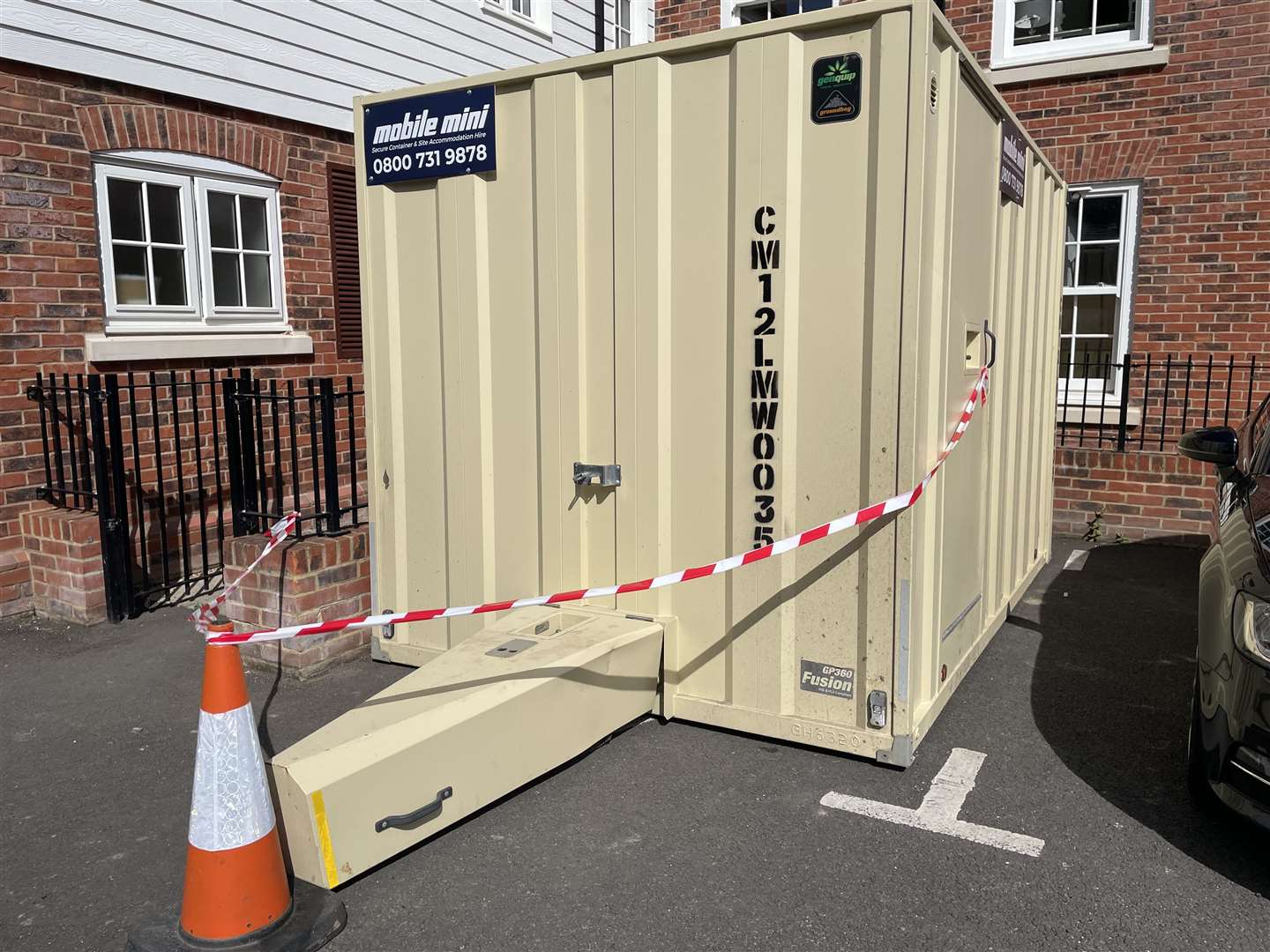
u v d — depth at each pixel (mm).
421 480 4656
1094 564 7109
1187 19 7617
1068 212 8375
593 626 3988
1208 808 3291
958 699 4535
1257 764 2924
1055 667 4973
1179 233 7836
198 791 2643
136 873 3139
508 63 9438
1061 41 8297
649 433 3971
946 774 3729
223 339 6711
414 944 2723
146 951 2648
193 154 6496
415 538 4711
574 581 4238
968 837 3268
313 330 7488
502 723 3340
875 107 3428
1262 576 3033
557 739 3580
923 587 3789
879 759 3703
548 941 2729
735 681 3953
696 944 2707
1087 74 8016
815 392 3658
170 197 6480
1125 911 2852
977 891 2951
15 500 5684
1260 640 2957
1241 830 3307
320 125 7438
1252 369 7168
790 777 3691
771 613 3834
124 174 6090
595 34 10859
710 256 3797
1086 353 8000
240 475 5156
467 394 4426
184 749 4047
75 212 5836
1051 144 8227
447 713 3195
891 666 3633
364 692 4574
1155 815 3422
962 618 4523
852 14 3406
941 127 3592
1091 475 7863
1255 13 7391
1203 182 7711
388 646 4883
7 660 5039
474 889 2992
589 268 4043
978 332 4434
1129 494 7766
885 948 2682
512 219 4230
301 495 7348
